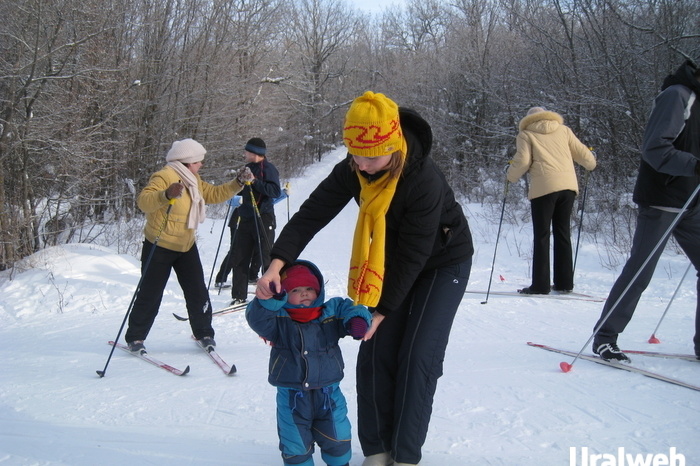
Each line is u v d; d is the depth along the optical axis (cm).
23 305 750
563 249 728
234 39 2011
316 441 280
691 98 410
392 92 2883
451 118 2348
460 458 303
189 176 528
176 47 1778
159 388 427
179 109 1828
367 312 264
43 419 368
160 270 522
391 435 287
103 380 450
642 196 438
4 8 977
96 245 1000
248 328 629
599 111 1477
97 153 1250
